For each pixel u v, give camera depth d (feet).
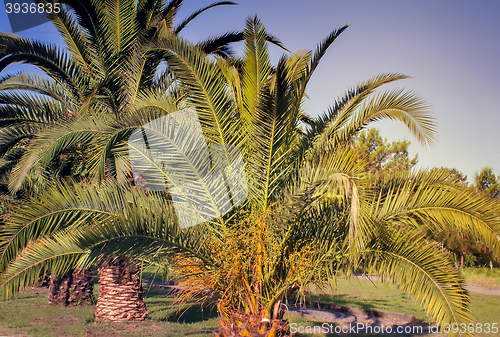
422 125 16.79
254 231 15.93
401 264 14.29
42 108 28.86
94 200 16.34
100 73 27.86
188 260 16.55
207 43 29.60
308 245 16.16
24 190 33.78
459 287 13.61
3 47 24.34
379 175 18.40
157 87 28.50
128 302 30.22
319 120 21.36
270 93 15.23
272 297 16.02
